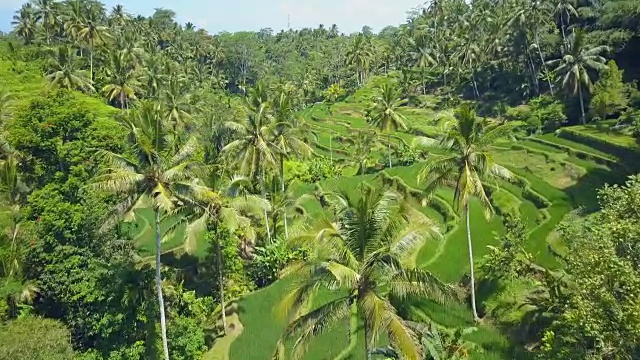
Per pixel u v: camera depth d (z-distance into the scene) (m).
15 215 38.31
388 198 22.58
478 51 97.94
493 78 100.50
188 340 35.16
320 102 137.88
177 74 103.31
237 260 44.75
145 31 133.38
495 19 101.25
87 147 39.47
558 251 32.88
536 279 30.81
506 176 31.38
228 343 36.62
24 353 28.77
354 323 32.84
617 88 59.81
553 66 83.81
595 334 18.81
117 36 103.75
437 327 28.78
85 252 34.56
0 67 83.88
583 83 65.19
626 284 18.80
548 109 72.25
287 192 52.75
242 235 47.00
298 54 190.38
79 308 34.25
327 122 111.25
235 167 47.69
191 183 31.84
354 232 21.78
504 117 84.12
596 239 20.91
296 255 44.31
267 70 170.75
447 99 105.06
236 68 166.50
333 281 21.31
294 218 53.50
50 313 36.44
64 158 39.25
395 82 124.06
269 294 41.03
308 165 73.69
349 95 132.00
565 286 26.23
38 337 29.89
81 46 96.50
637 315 17.95
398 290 21.31
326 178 69.62
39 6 100.12
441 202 48.56
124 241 37.19
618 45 66.31
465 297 32.47
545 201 43.12
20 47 98.81
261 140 45.59
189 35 162.62
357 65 130.12
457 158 30.72
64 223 34.25
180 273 44.59
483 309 30.98
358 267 21.38
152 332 34.75
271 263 44.56
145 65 97.81
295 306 21.52
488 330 28.00
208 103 93.62
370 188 24.00
